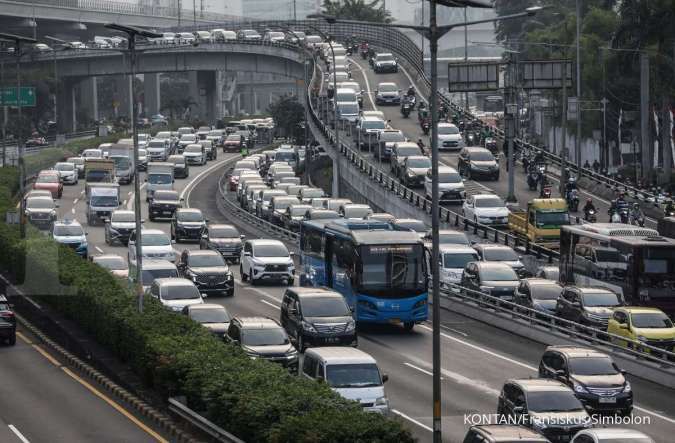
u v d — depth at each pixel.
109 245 170.25
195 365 73.38
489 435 56.38
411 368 93.81
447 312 124.75
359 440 55.38
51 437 70.62
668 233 137.00
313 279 122.94
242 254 142.38
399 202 186.88
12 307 121.44
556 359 81.69
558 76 185.75
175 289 109.94
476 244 141.88
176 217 176.38
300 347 97.50
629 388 78.75
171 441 69.56
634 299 117.19
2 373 91.62
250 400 63.41
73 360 95.44
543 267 143.00
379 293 108.06
